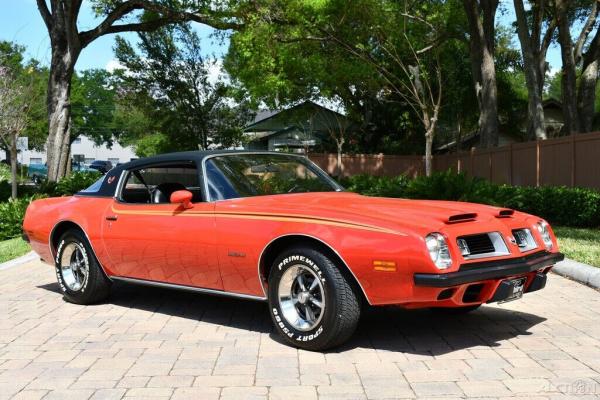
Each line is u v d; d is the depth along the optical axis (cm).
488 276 422
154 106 3434
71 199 657
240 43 2512
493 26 2362
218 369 420
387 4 2514
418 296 411
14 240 1213
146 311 602
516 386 377
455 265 414
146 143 7369
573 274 729
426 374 402
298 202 496
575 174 1553
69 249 642
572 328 514
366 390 374
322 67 2803
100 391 384
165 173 580
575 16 3105
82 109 9481
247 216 488
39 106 2688
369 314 568
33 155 8662
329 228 441
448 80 3488
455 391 370
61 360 448
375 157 3650
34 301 658
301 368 418
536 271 482
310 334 450
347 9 2439
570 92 2381
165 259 544
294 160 603
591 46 2552
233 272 496
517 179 1952
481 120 2403
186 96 3362
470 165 2462
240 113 3588
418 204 495
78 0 2202
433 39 2856
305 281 461
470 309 553
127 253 576
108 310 610
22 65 2380
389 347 464
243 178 544
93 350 472
